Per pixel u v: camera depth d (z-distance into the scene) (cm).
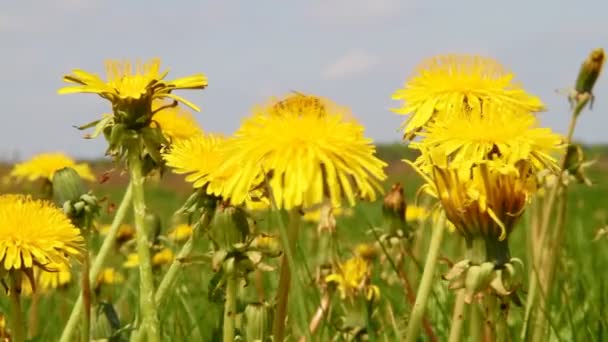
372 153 69
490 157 71
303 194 68
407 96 77
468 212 69
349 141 68
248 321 74
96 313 75
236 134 69
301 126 68
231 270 70
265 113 70
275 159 68
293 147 68
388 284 92
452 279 69
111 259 105
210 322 88
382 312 90
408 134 76
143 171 73
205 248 101
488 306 69
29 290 88
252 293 88
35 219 71
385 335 81
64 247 71
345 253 101
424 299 71
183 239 99
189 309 84
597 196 267
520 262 69
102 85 72
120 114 72
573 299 88
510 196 69
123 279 102
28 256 70
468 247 69
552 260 80
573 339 81
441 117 75
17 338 71
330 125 69
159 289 74
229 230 70
